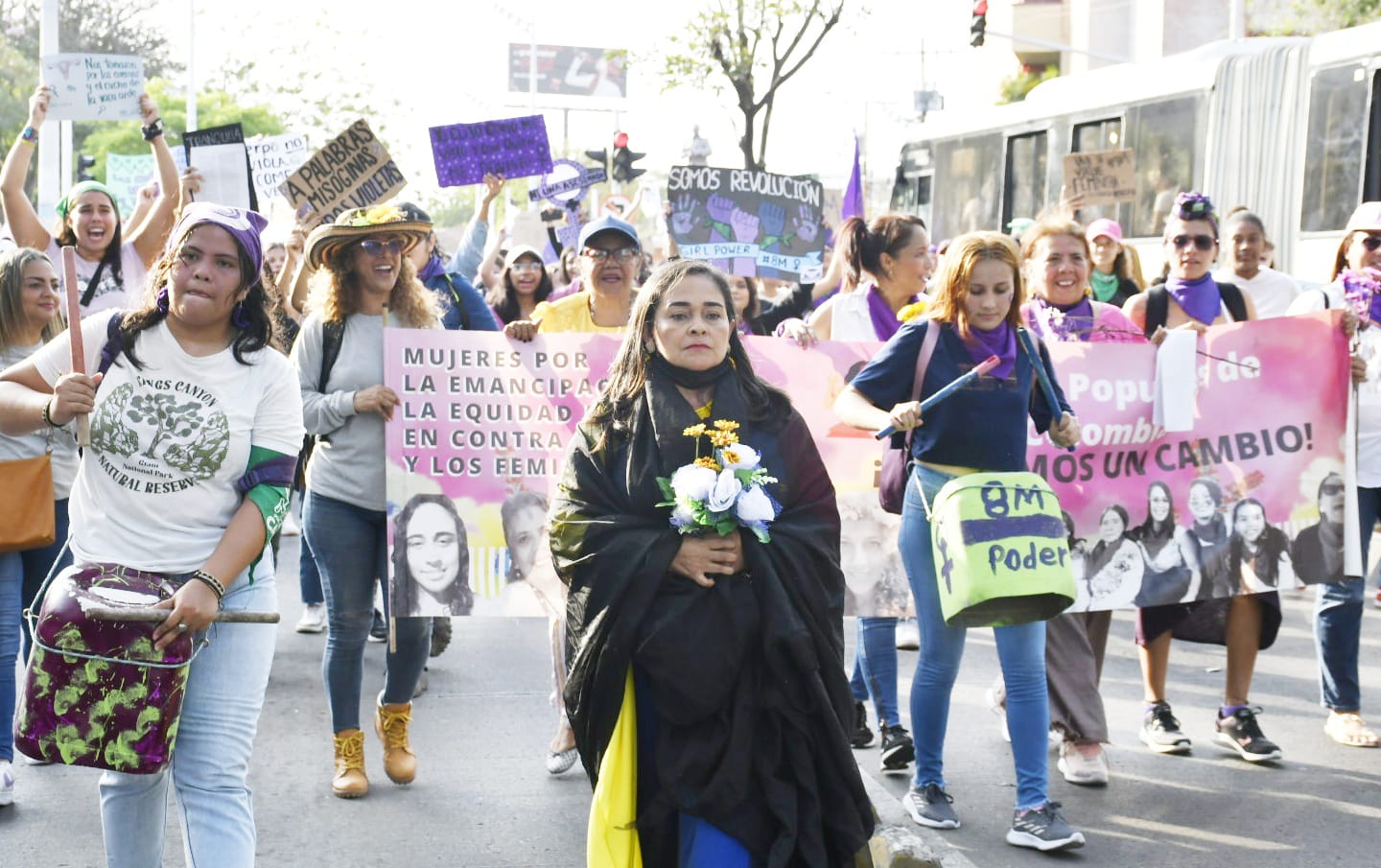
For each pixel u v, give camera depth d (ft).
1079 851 16.65
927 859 14.89
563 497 11.88
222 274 11.83
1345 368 20.71
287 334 23.93
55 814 17.74
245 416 12.14
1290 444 20.66
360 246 18.57
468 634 28.84
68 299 11.83
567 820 17.80
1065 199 37.86
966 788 18.90
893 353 16.33
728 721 11.39
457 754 20.48
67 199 23.17
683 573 11.49
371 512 18.78
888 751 19.44
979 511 15.14
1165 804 18.31
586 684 11.50
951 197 69.26
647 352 12.05
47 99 24.93
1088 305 20.98
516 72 163.73
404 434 18.86
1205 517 20.44
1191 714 22.50
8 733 18.11
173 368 12.01
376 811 18.04
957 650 17.13
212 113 141.08
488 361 19.20
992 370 16.21
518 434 19.26
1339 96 49.83
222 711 12.15
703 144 98.07
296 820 17.69
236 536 11.97
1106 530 20.17
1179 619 20.36
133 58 32.60
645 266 43.11
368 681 24.63
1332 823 17.60
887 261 21.01
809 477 12.00
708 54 100.27
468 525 19.15
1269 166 52.01
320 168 25.50
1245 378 20.57
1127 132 58.29
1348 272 21.68
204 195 28.86
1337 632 20.86
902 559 17.22
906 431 15.93
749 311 29.40
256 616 12.23
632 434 11.84
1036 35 156.97
